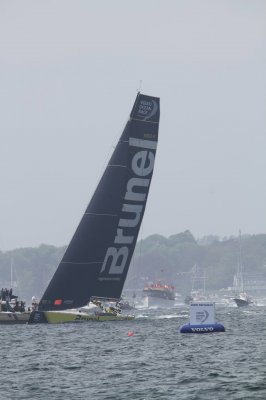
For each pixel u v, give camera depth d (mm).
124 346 164125
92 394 105750
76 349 161625
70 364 136125
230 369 122625
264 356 138125
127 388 109188
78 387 111250
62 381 116812
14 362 143000
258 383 108812
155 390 106875
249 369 121938
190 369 124438
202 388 106938
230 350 150125
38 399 103375
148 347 160500
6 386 113875
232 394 102438
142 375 120000
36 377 121938
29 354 155750
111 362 136625
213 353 145500
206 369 123625
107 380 116312
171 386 109500
